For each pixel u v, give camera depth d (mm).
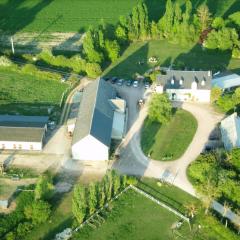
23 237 166250
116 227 170625
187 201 180125
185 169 193750
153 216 174875
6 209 175750
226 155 191250
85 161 197375
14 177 188750
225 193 180500
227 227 168375
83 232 168625
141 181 188250
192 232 169250
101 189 177000
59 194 182375
